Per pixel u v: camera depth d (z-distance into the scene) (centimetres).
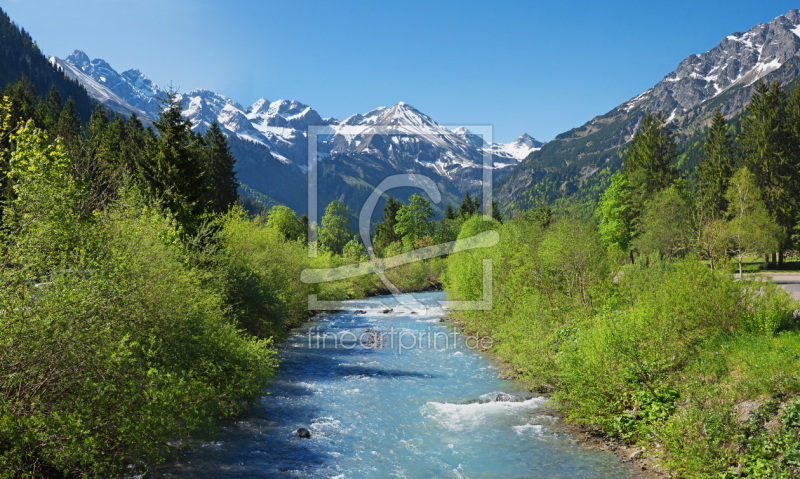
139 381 905
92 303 823
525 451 1161
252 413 1433
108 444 924
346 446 1212
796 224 5350
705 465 923
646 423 1159
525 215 3002
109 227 1146
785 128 5703
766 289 1449
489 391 1692
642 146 7006
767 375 1035
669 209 4491
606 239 5488
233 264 2306
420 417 1431
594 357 1298
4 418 707
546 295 2075
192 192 2495
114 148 6116
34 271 798
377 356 2292
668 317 1334
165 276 1145
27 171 914
